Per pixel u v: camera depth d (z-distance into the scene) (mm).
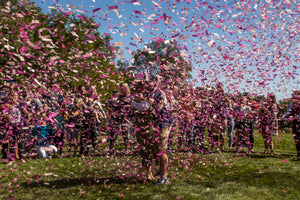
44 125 5488
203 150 5988
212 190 2951
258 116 6223
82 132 5742
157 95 3434
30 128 5211
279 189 2828
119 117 5676
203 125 6125
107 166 4391
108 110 5945
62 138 5785
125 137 5801
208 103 6148
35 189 3051
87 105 5781
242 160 4688
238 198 2617
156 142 3381
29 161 4836
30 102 5125
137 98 3455
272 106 5688
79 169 4199
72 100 5879
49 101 5660
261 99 6172
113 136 5812
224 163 4473
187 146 6211
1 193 2863
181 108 5832
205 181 3379
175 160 4824
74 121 5660
